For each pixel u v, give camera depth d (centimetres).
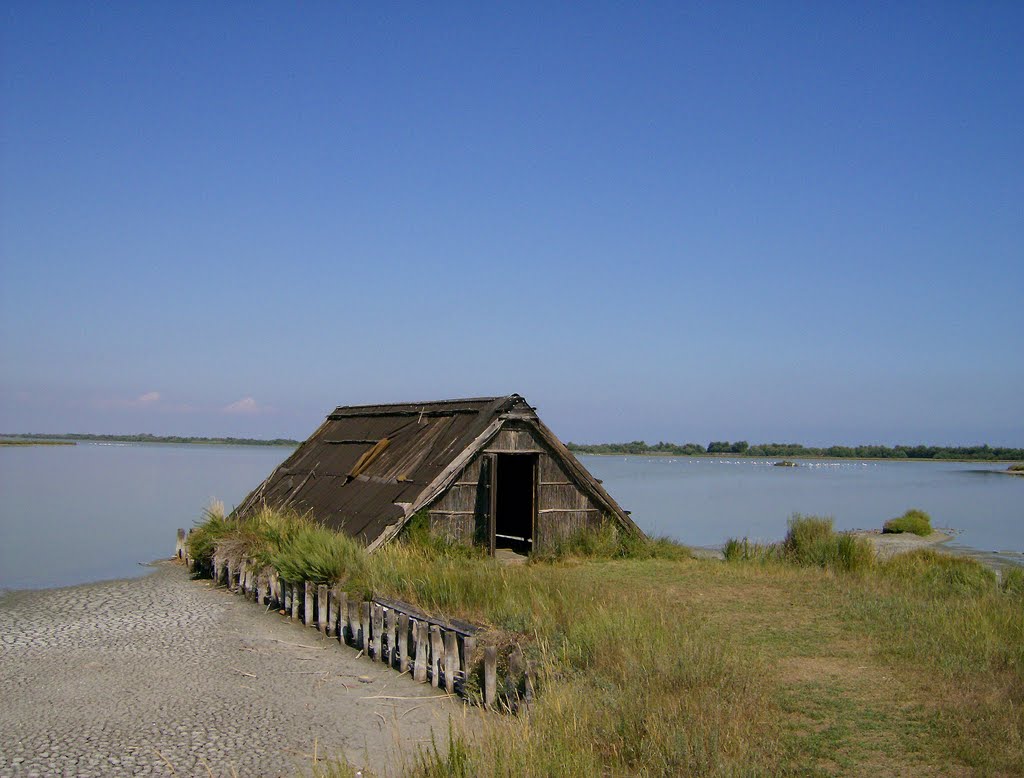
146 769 800
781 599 1388
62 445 18388
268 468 7969
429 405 2103
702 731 741
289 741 868
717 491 6375
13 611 1503
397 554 1498
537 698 838
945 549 2942
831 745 762
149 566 2069
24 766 805
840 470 13262
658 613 1146
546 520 1912
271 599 1518
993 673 959
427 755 747
